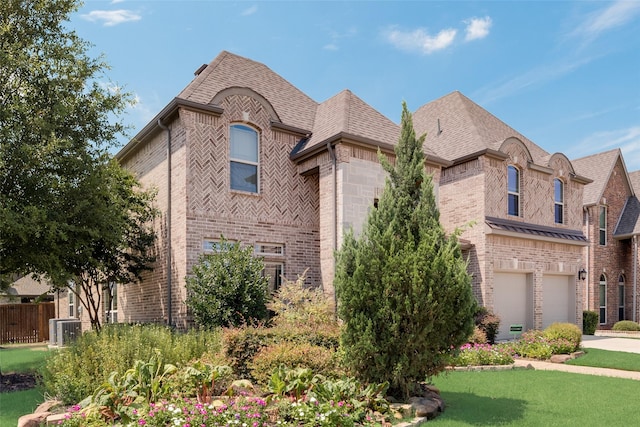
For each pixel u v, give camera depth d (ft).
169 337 30.04
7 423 22.27
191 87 46.83
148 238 47.91
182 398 20.92
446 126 69.26
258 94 48.14
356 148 46.80
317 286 49.52
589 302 80.43
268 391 23.31
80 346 29.12
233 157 46.44
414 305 23.99
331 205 46.19
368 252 25.05
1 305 72.38
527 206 64.54
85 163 34.91
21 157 31.99
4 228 30.35
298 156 48.98
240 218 45.65
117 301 58.03
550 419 22.79
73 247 35.73
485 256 57.98
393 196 27.43
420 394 25.75
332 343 30.04
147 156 51.37
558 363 42.98
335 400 20.93
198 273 38.88
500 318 56.34
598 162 88.02
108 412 19.39
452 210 62.90
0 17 34.42
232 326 33.96
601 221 84.79
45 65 34.50
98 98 36.65
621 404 25.95
